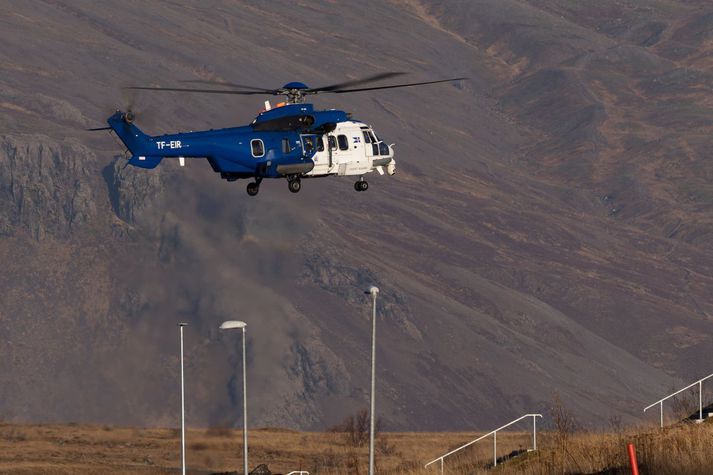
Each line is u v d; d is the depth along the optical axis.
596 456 147.38
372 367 138.38
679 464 131.50
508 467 160.38
